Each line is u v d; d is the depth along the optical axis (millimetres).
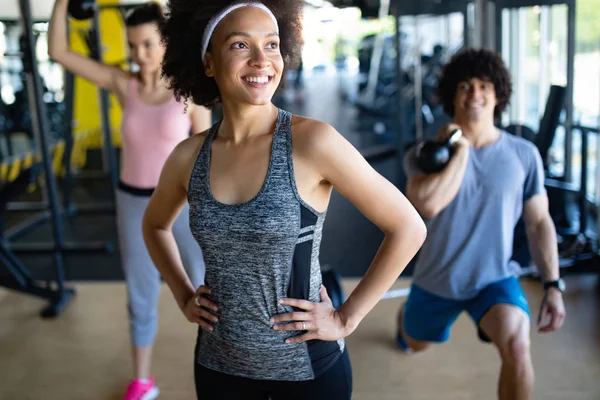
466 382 2301
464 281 1789
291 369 1183
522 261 2334
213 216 1126
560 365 2381
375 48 9211
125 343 2762
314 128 1105
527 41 5062
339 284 2021
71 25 4859
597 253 3299
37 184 5977
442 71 1890
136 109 2031
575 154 4746
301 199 1099
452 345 2584
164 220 1363
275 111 1162
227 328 1188
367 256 3713
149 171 2047
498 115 1841
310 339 1165
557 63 4766
